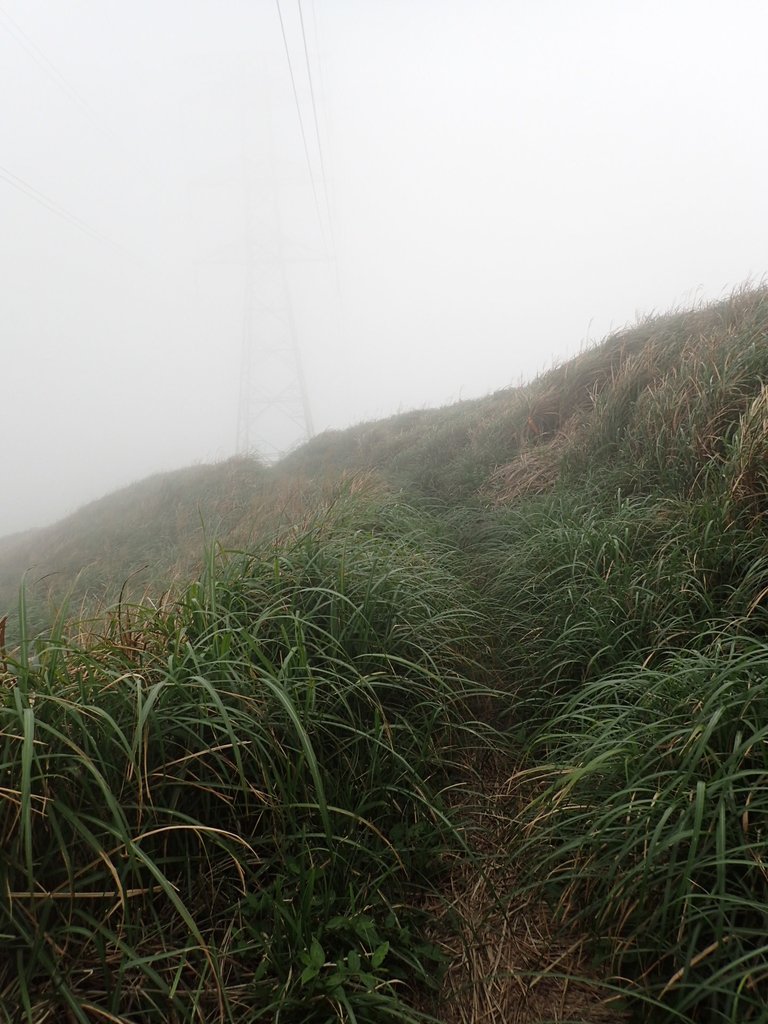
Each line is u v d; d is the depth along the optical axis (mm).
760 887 1358
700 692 1735
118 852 1460
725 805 1388
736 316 5281
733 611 2256
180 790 1602
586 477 4449
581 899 1561
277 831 1646
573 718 2027
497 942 1547
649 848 1362
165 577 4852
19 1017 1217
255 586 2545
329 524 3729
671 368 4730
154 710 1643
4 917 1295
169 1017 1302
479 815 1957
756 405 2990
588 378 6414
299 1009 1288
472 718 2420
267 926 1472
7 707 1525
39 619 4477
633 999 1330
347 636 2299
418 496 5848
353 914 1473
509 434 6746
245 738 1756
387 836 1788
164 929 1455
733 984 1204
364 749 1957
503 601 3234
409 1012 1296
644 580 2596
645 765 1535
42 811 1396
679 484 3436
